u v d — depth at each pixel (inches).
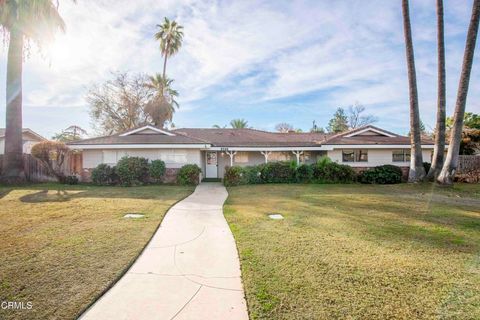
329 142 681.0
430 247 182.2
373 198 383.6
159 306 113.2
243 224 240.5
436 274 140.7
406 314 105.7
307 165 619.5
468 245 187.0
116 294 122.6
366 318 103.0
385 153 696.4
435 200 367.9
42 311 108.0
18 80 524.7
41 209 297.1
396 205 330.6
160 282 134.2
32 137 917.8
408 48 538.3
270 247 179.8
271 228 226.7
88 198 372.2
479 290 124.7
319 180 609.6
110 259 159.3
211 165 772.0
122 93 1106.1
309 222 246.8
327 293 120.8
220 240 198.4
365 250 174.9
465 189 469.4
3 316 104.0
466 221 253.4
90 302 114.8
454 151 493.7
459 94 482.6
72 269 145.6
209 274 143.2
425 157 702.5
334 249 176.2
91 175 582.2
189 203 345.7
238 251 174.6
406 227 231.6
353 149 695.7
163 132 666.2
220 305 114.0
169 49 1155.9
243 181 576.4
